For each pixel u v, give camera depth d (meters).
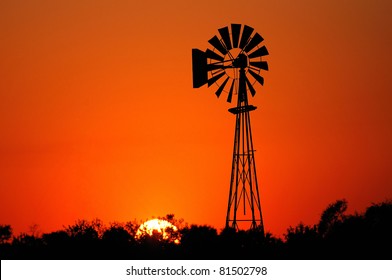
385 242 111.38
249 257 109.19
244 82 107.69
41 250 115.44
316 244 112.12
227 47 108.75
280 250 111.50
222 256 109.69
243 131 108.69
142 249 114.56
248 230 111.25
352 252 109.94
